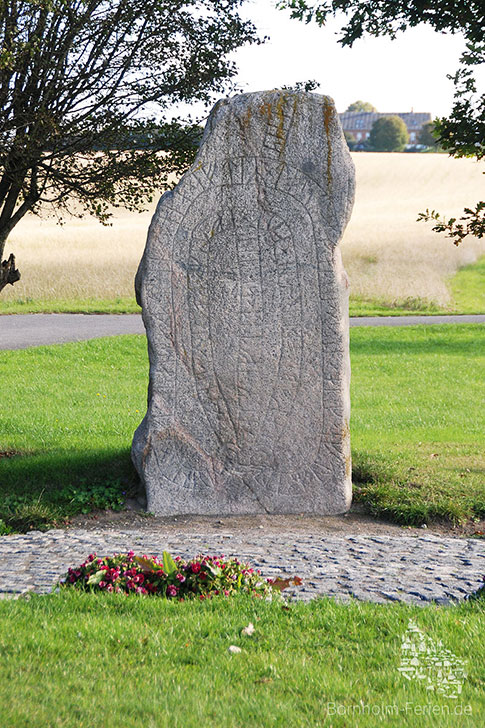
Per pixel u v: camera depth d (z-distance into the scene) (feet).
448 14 31.42
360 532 25.67
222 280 27.50
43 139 31.76
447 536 25.35
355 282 115.85
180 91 34.63
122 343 71.05
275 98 27.14
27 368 61.41
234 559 19.70
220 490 27.91
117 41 32.60
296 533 25.27
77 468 32.07
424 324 89.71
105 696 12.73
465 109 32.04
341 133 27.22
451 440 41.70
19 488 29.50
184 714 12.25
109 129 33.63
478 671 14.12
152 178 35.83
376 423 46.50
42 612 16.29
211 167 27.32
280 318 27.63
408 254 127.13
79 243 129.29
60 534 24.77
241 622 16.15
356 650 14.94
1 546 23.11
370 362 67.31
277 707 12.54
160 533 25.14
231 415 27.86
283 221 27.35
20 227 146.72
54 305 100.37
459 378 60.95
